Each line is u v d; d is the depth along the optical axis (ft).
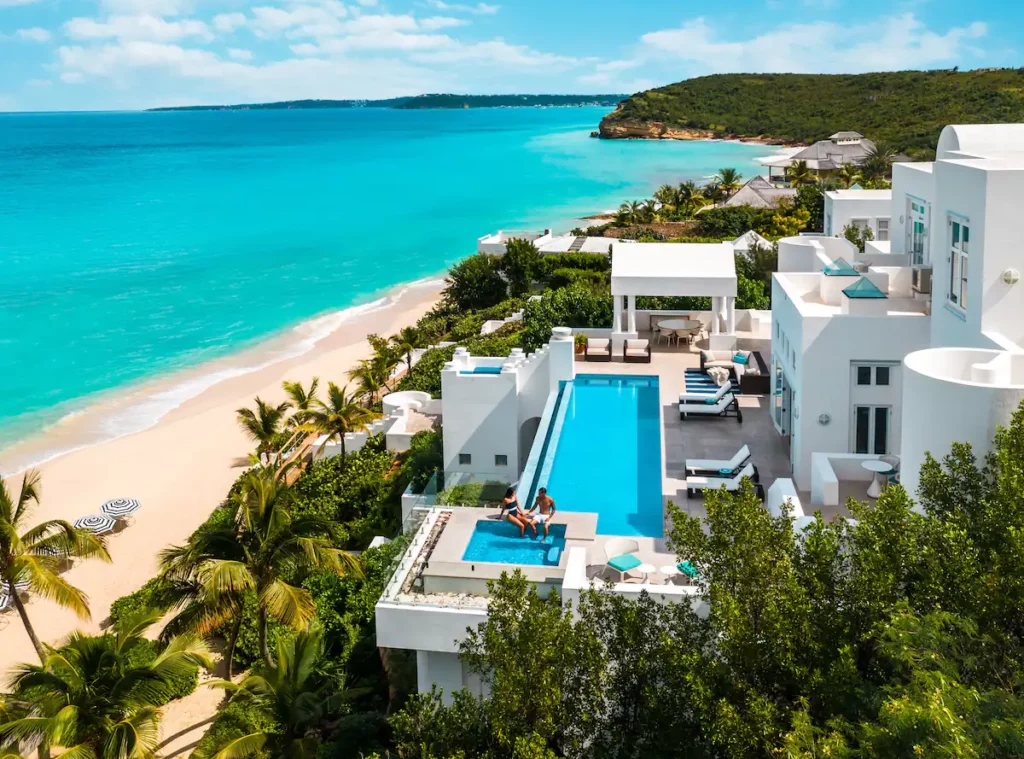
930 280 84.38
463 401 101.55
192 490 129.39
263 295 261.03
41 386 181.88
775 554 39.40
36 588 72.08
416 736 43.21
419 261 308.60
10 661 87.97
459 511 67.10
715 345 116.37
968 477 40.55
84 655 60.70
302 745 64.03
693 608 50.90
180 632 66.54
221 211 435.53
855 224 135.95
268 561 68.85
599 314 136.05
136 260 314.14
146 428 157.48
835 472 73.87
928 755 27.76
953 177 69.36
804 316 76.69
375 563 88.79
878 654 35.86
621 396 103.14
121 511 118.01
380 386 151.02
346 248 334.24
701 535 41.16
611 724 40.22
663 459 83.25
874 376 77.00
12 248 339.16
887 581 34.88
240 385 180.65
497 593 44.24
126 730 56.34
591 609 47.62
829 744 30.35
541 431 89.56
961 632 33.32
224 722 67.82
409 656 68.90
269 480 70.95
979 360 57.62
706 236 276.62
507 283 224.33
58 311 242.58
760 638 36.91
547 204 443.73
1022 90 641.81
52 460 143.54
